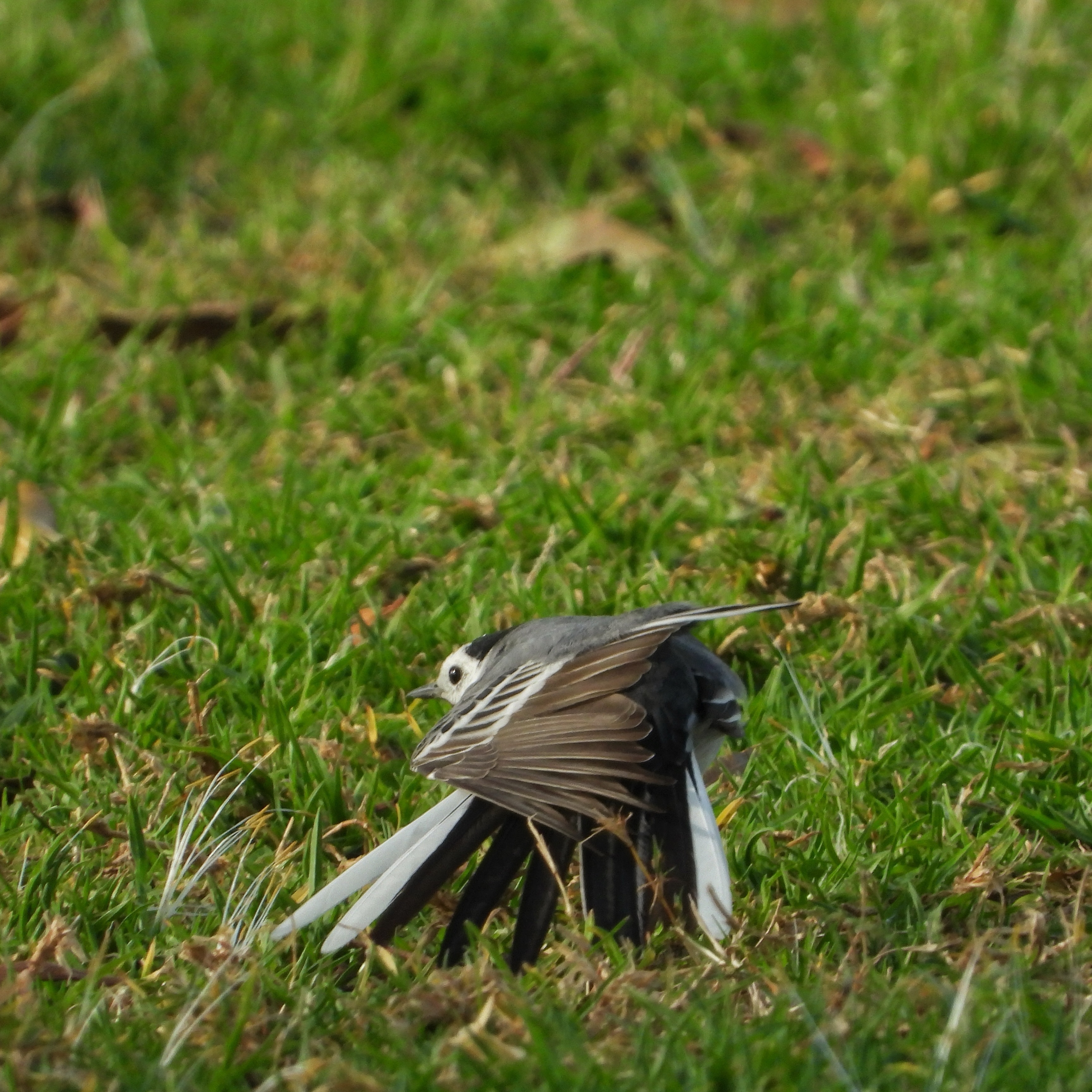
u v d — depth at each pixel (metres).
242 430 13.25
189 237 15.95
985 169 16.58
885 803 8.82
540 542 11.50
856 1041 6.53
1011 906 7.98
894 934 7.51
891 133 16.86
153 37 18.45
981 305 14.10
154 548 11.09
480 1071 6.41
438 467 12.49
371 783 9.01
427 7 18.70
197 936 7.49
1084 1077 6.31
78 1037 6.71
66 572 11.19
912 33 17.98
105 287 15.28
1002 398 13.22
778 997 6.83
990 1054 6.32
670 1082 6.32
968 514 11.70
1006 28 18.17
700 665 8.09
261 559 11.37
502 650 8.46
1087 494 11.96
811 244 15.65
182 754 9.12
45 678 9.97
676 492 12.18
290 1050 6.82
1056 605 10.39
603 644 7.94
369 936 7.34
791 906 7.87
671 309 14.69
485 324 14.54
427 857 7.51
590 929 7.36
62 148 17.33
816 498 11.98
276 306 14.73
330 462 12.51
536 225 16.00
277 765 9.16
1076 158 16.52
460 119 17.53
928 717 9.73
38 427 13.00
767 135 17.31
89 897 8.03
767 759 9.12
